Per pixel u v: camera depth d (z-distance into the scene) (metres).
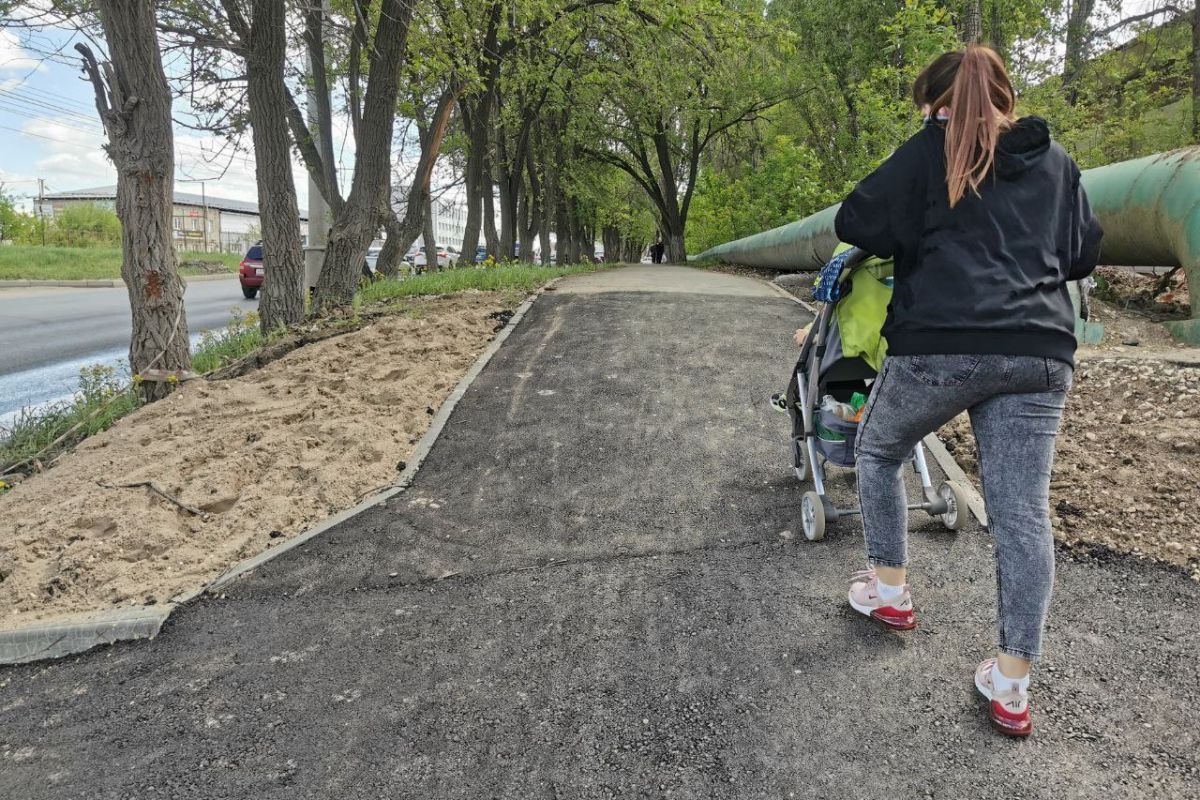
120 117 6.09
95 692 2.71
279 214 8.40
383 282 11.67
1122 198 6.71
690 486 4.18
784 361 6.41
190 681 2.72
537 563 3.45
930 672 2.54
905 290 2.28
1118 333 6.19
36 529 3.92
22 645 2.99
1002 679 2.21
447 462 4.65
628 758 2.22
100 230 48.06
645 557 3.45
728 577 3.24
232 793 2.16
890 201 2.27
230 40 9.41
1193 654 2.55
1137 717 2.28
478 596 3.20
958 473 4.02
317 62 12.36
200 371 7.45
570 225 32.25
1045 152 2.20
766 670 2.60
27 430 5.94
